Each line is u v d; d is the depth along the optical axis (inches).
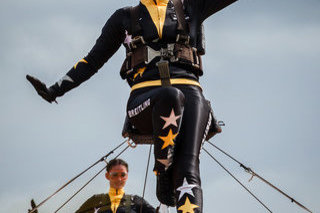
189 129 437.4
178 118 418.3
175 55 466.0
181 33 474.3
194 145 432.1
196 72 482.9
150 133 477.1
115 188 663.8
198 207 402.0
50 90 497.7
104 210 652.7
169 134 417.4
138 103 450.6
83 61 510.6
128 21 494.0
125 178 667.4
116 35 506.0
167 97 414.3
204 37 498.6
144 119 452.1
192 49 478.0
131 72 483.2
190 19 487.8
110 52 513.3
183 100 426.0
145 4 494.0
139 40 477.1
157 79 463.8
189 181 414.0
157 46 474.3
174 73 463.2
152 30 477.1
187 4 494.3
